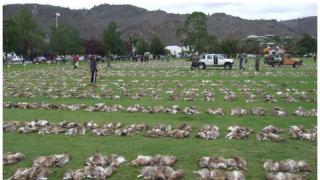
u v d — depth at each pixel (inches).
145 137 479.5
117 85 1145.4
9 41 2593.5
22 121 573.9
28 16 2970.0
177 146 439.2
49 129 505.7
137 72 1786.4
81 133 492.7
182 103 771.4
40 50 3280.0
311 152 415.5
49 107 693.3
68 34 3607.3
